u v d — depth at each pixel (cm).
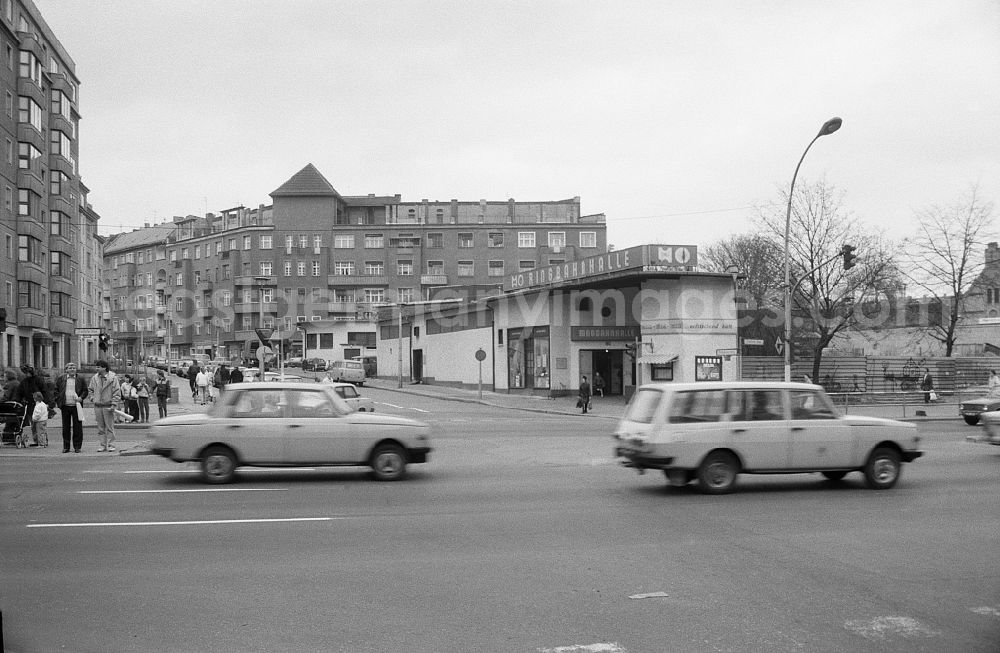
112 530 955
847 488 1304
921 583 733
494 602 670
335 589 708
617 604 665
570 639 581
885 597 689
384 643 572
